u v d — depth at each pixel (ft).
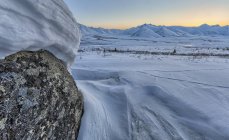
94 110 18.69
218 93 26.37
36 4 12.10
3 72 10.71
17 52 11.87
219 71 38.04
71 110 15.52
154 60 52.60
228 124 18.84
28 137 11.30
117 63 45.80
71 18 16.33
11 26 10.72
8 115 10.25
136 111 20.88
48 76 13.58
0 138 9.72
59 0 14.66
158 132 18.16
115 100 22.58
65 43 15.79
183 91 26.30
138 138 17.31
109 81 29.68
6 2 10.53
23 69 11.82
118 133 17.57
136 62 47.73
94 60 51.29
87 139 16.10
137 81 29.25
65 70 16.30
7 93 10.45
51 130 13.14
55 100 13.65
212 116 20.38
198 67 41.47
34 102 11.87
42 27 12.94
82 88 22.66
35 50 13.16
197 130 18.52
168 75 33.14
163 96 24.62
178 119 20.30
